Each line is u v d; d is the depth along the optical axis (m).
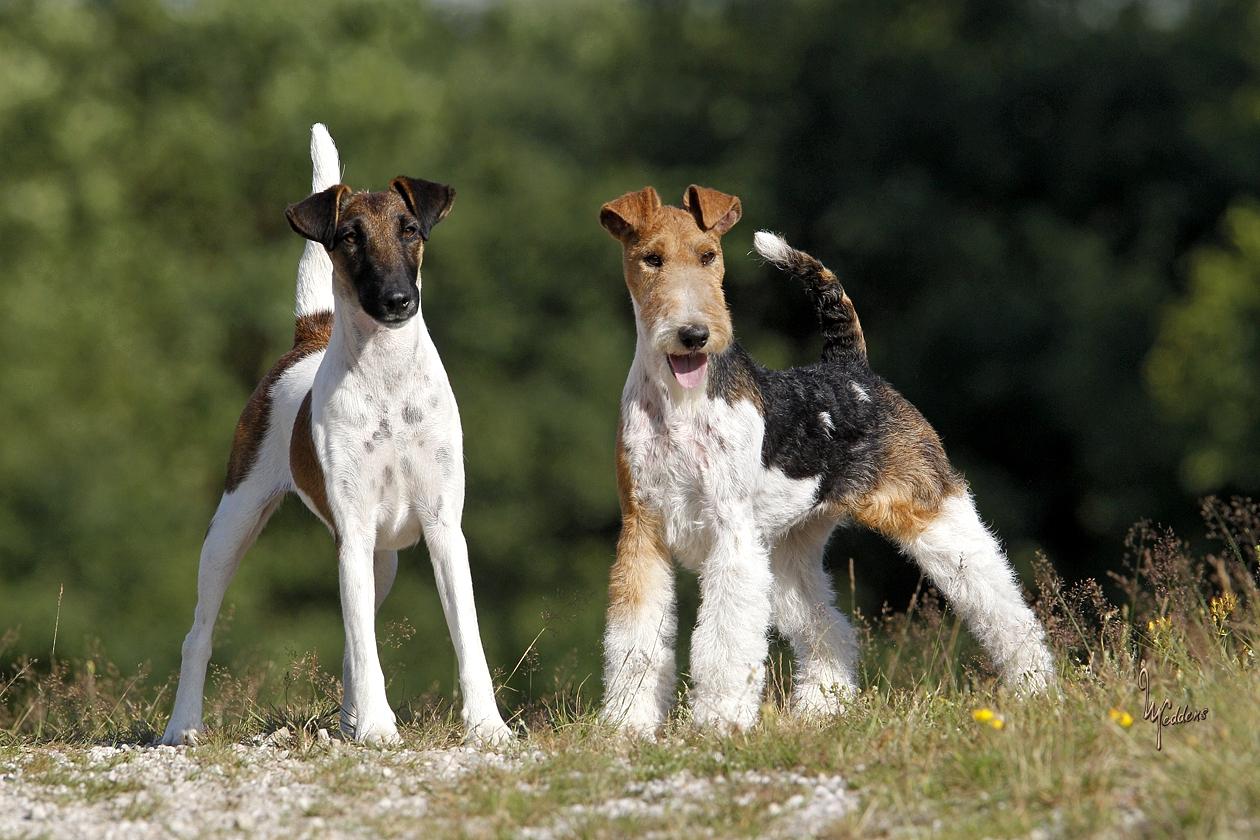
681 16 24.19
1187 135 20.67
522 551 19.06
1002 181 21.56
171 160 20.64
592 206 21.05
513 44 25.89
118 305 19.45
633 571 5.54
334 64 21.84
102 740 6.22
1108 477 19.23
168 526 17.75
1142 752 4.07
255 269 19.70
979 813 3.89
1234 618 5.44
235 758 5.14
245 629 16.83
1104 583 19.30
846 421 6.05
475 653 5.59
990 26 22.91
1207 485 17.70
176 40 21.34
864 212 20.84
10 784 4.82
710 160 22.69
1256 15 22.06
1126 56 21.03
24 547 16.84
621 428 5.64
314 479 5.83
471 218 20.50
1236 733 4.02
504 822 4.08
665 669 5.50
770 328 22.02
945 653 6.11
